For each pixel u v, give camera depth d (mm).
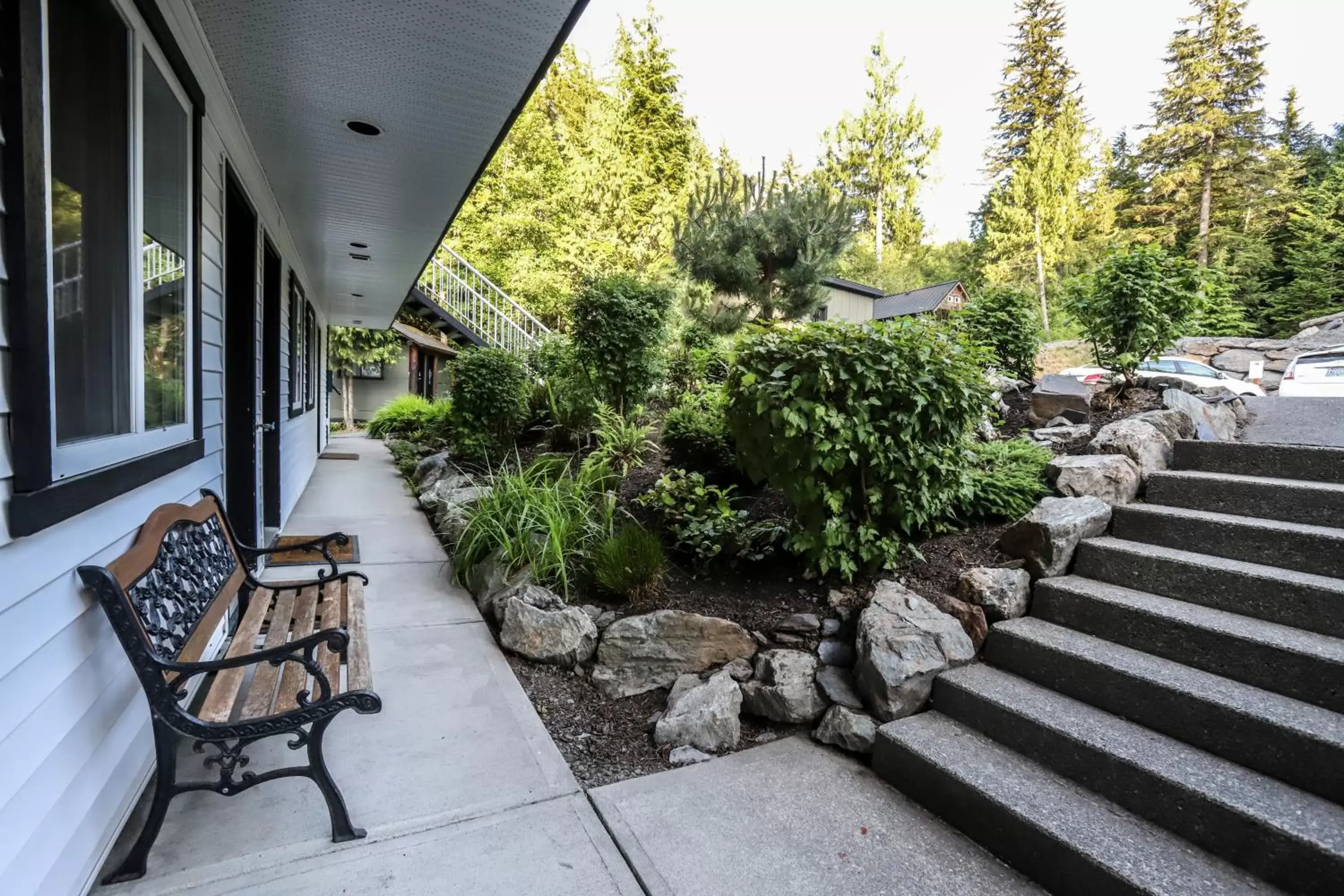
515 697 2691
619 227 18047
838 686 2596
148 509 2035
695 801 2098
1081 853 1645
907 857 1851
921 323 3223
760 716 2641
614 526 4004
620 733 2590
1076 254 20453
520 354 8969
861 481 3062
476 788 2086
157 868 1661
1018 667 2461
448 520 5035
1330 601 2084
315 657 2092
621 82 22422
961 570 2961
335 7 2562
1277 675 1962
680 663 2861
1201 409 3977
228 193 3627
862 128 29188
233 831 1825
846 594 2992
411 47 2875
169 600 1862
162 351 2182
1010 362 6191
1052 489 3371
